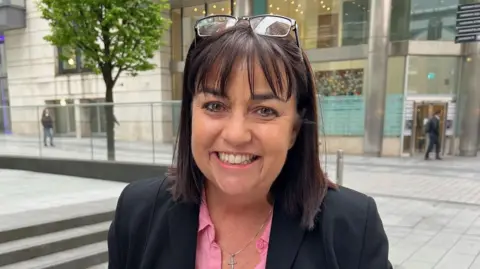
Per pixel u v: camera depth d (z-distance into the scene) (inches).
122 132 335.9
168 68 638.5
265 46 32.7
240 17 35.8
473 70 500.4
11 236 161.6
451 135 523.5
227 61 32.4
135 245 42.3
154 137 318.3
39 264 152.9
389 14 494.9
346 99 529.3
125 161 333.7
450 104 516.4
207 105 34.8
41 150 395.5
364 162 458.9
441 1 491.2
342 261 37.8
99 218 194.7
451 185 325.7
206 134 34.5
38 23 715.4
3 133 426.0
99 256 167.3
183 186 40.6
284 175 39.4
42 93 735.1
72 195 259.8
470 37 353.4
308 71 37.9
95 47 346.3
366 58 517.0
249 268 39.0
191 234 39.6
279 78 32.8
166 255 39.7
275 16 34.9
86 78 685.9
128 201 44.0
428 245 184.1
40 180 339.6
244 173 34.3
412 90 506.0
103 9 335.3
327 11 549.3
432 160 480.1
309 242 37.9
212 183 39.6
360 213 39.4
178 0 619.2
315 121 39.4
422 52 492.4
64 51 431.5
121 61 345.4
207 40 34.9
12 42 749.9
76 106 361.7
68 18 334.0
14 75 762.2
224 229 40.1
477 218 229.3
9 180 339.0
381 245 38.9
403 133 508.1
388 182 338.6
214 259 39.4
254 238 39.5
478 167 424.8
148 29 358.9
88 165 352.2
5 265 149.7
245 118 33.4
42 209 201.9
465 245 183.9
